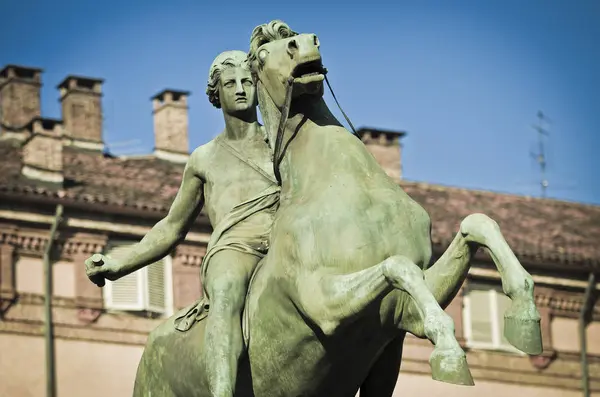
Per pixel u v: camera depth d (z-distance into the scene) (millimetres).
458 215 53375
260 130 13367
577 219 55750
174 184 49562
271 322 12406
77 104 52375
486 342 51406
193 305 13188
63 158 50125
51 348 46281
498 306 51375
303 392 12461
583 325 53094
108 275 13820
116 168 50000
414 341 50125
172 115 52906
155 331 13367
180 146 52406
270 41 12781
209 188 13297
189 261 47875
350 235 12070
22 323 46250
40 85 52469
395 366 12602
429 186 55469
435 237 50219
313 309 11945
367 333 12062
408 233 12180
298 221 12250
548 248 53281
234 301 12570
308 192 12430
